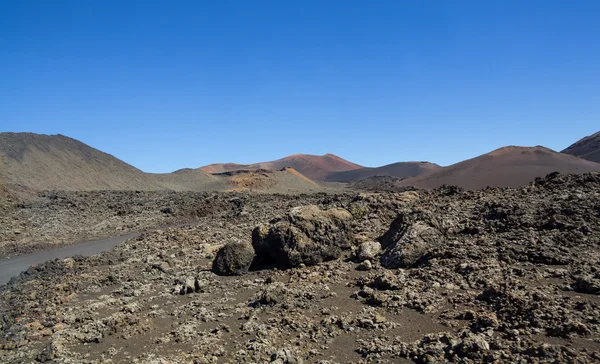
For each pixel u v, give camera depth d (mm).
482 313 8992
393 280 11664
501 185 56812
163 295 13383
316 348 8758
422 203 20266
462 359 7492
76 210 36531
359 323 9602
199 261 18031
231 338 9586
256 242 15625
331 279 12906
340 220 15594
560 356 6934
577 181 18000
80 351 9570
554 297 9086
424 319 9398
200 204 38594
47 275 17312
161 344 9586
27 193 43188
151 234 24875
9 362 9258
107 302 12992
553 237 12570
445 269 11852
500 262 11617
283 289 11945
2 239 27234
